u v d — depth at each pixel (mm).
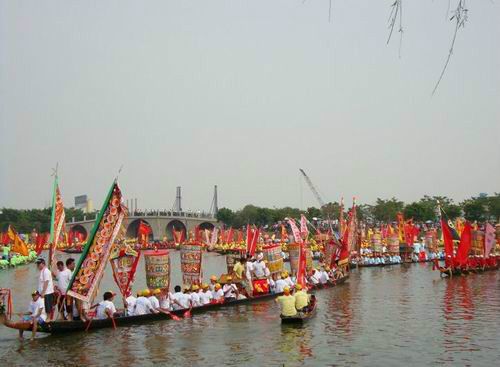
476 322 36219
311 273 57625
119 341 30828
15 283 67625
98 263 33625
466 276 67812
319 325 35500
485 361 26344
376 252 93875
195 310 40125
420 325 35375
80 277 33031
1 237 130500
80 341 30766
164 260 38188
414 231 102125
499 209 162375
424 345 29703
